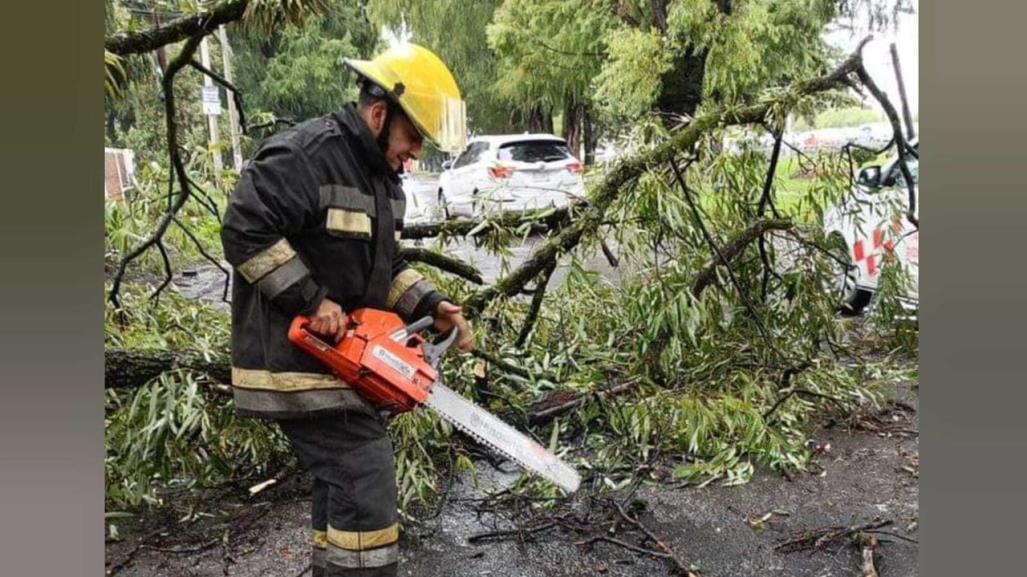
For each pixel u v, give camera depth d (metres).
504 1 11.51
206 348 2.57
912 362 4.00
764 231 3.42
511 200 3.24
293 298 1.56
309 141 1.59
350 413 1.69
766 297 3.64
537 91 12.37
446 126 1.66
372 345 1.66
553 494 2.55
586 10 10.32
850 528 2.33
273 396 1.65
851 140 3.78
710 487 2.65
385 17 15.59
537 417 2.99
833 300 3.74
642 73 7.78
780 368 3.32
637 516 2.44
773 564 2.15
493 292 2.98
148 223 3.37
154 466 2.45
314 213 1.60
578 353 3.42
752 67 7.91
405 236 3.19
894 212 3.88
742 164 3.42
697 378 3.25
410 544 2.30
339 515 1.69
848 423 3.20
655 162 3.12
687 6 7.37
